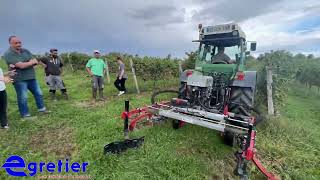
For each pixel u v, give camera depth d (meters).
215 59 4.91
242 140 3.26
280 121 5.23
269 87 5.47
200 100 4.07
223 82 4.47
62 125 4.46
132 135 3.88
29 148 3.44
